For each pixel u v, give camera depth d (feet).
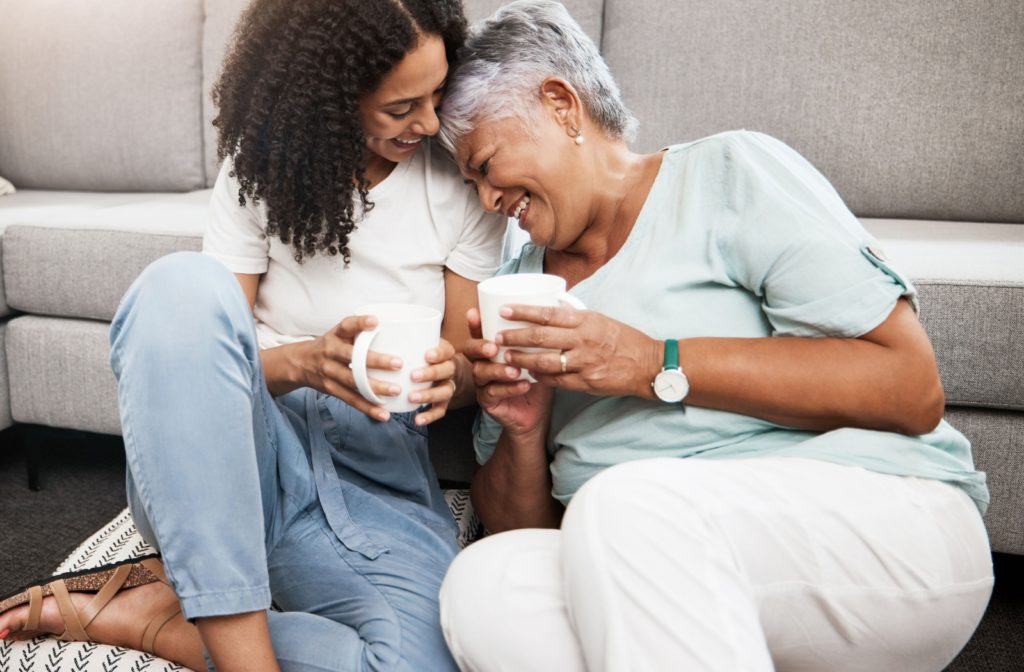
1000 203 5.76
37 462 6.11
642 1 6.21
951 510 2.87
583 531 2.41
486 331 3.11
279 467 3.49
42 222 5.79
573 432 3.51
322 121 3.23
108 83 7.54
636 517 2.35
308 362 3.32
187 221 5.74
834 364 2.99
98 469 6.48
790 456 3.01
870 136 5.86
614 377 3.07
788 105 5.97
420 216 3.79
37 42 7.72
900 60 5.78
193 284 2.76
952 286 4.25
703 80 6.11
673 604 2.21
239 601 2.76
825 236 3.06
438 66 3.22
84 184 7.80
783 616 2.65
